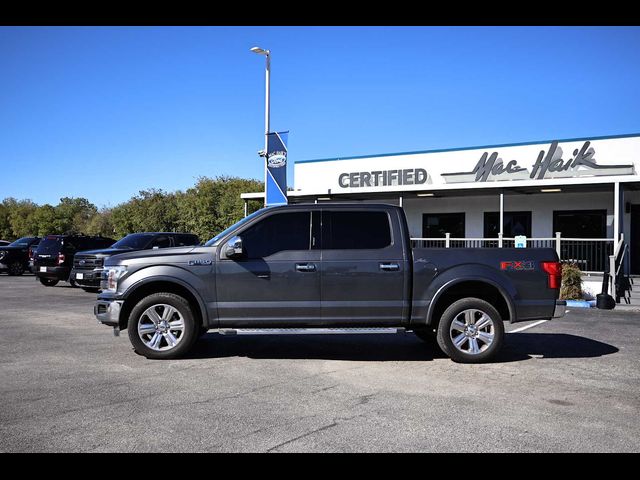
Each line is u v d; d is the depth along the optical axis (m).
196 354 7.70
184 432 4.51
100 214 58.12
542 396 5.66
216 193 38.56
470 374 6.61
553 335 9.44
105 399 5.43
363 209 7.50
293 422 4.78
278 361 7.28
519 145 20.55
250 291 7.24
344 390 5.84
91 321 10.62
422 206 22.88
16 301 14.18
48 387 5.87
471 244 20.45
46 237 18.81
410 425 4.71
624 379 6.39
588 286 15.12
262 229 7.41
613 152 18.98
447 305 7.58
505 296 7.27
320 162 24.91
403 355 7.74
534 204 20.69
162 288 7.52
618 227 16.11
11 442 4.28
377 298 7.27
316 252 7.30
